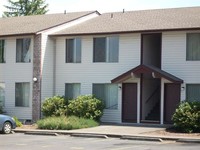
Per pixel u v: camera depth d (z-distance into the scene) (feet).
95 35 102.53
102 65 102.17
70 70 106.01
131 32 97.35
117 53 100.63
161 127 90.58
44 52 105.81
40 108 104.88
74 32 104.32
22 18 127.54
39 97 104.83
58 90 107.34
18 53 108.88
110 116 100.99
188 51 93.81
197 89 92.99
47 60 106.42
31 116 106.11
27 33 104.73
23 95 108.06
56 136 81.05
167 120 95.45
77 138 77.25
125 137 76.48
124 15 113.09
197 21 95.71
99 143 69.36
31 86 106.52
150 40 100.99
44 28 105.91
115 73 100.53
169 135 78.13
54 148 62.64
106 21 109.50
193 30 92.27
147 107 100.07
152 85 101.55
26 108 107.34
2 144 67.51
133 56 98.63
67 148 62.64
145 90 99.09
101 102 98.63
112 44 101.30
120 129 87.15
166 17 103.71
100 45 102.63
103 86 102.22
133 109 98.63
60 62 107.24
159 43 104.17
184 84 93.71
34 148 62.54
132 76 95.50
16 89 109.09
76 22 114.83
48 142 70.54
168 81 94.58
